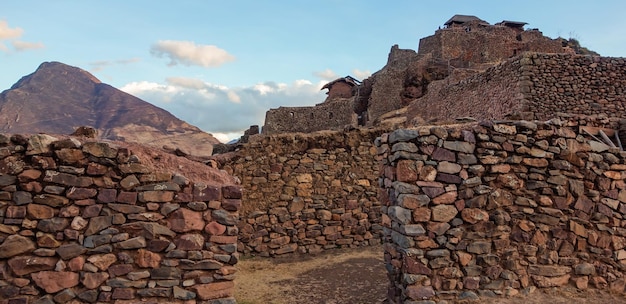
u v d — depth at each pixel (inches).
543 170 250.4
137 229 184.7
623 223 260.2
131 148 200.7
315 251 403.5
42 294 172.9
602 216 256.5
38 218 174.7
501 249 237.3
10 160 174.7
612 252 255.6
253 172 397.7
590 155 259.8
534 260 242.1
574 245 250.4
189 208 191.6
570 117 423.5
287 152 409.7
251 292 292.5
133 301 180.7
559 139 255.9
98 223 180.9
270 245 392.2
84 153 182.5
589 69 603.8
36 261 172.4
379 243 426.6
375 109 1451.8
